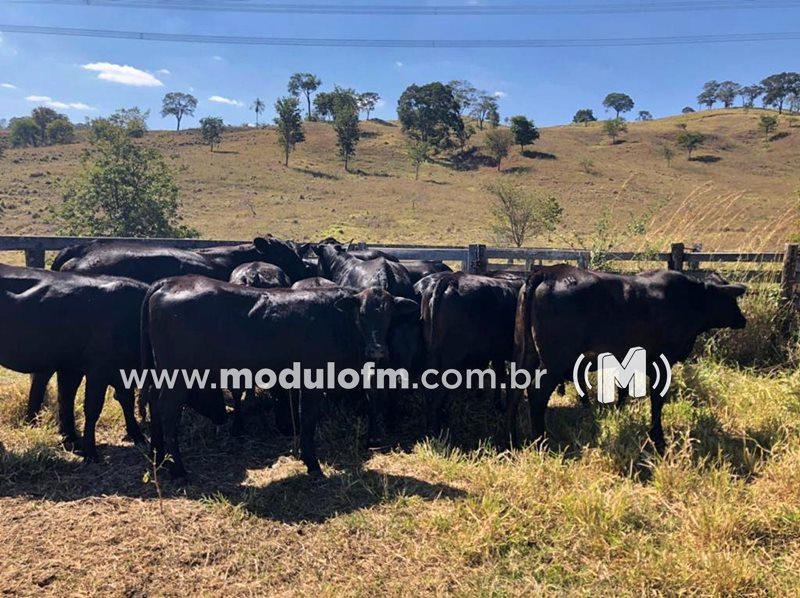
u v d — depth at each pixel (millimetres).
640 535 4590
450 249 10500
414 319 6957
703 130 110812
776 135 100188
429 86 95125
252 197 52406
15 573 4051
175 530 4629
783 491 5188
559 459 5617
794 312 9281
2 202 41000
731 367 8789
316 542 4551
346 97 114250
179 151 79625
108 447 6305
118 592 3916
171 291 5473
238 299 5559
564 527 4676
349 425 6980
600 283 6254
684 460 5691
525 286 6328
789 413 6898
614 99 179500
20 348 5816
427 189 60812
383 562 4328
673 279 6512
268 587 4043
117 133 24859
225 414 6824
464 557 4336
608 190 61281
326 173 68812
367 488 5316
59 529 4609
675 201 52250
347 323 5801
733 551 4359
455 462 5801
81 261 7895
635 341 6387
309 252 11273
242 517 4832
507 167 81000
